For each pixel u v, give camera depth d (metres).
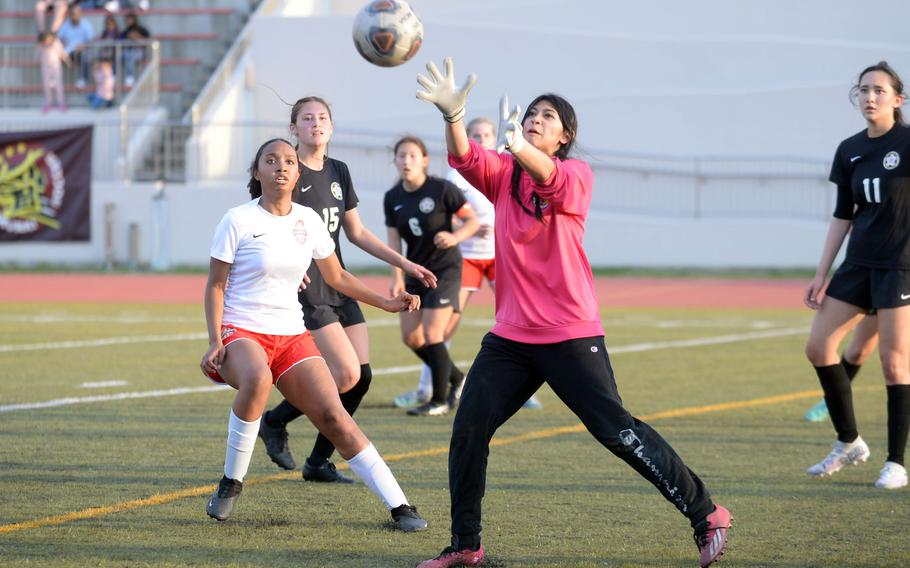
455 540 18.98
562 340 18.72
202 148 102.69
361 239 26.52
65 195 100.38
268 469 27.20
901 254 25.53
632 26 114.81
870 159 25.73
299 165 25.67
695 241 101.38
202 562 19.08
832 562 19.47
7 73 113.62
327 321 25.70
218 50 119.56
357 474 24.06
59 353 48.28
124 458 27.66
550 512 22.80
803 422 33.62
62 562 18.92
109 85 109.50
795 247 99.81
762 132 106.38
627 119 108.88
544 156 17.84
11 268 99.56
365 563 19.19
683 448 29.72
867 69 25.88
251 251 21.19
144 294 79.69
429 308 35.53
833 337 26.42
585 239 103.44
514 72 112.31
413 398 36.97
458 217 36.03
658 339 55.38
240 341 21.23
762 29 111.94
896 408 25.72
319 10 124.31
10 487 24.45
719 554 18.73
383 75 113.00
